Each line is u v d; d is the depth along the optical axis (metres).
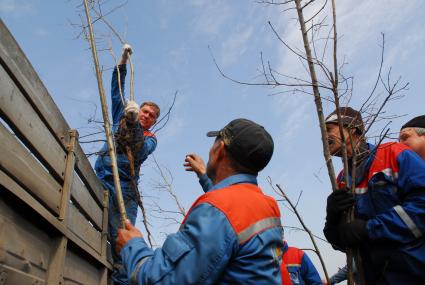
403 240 1.94
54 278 2.27
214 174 1.84
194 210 1.51
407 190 2.03
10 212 1.82
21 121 1.91
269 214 1.58
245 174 1.72
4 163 1.71
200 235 1.40
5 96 1.75
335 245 2.32
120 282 3.70
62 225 2.36
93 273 3.29
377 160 2.22
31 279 1.98
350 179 2.39
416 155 2.13
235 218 1.45
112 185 3.84
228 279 1.42
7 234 1.78
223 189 1.58
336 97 2.21
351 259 2.08
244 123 1.78
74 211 2.69
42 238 2.21
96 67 2.59
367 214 2.19
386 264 1.98
